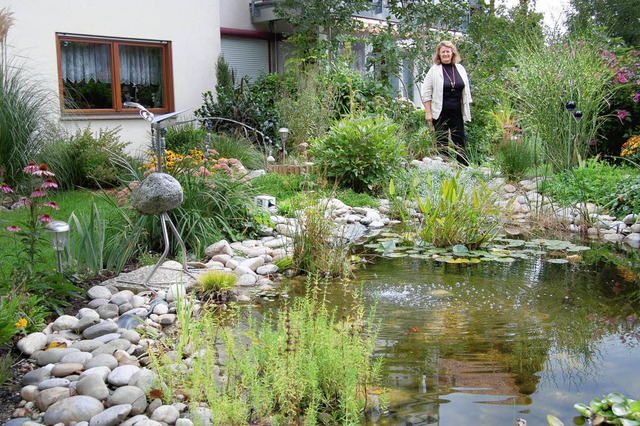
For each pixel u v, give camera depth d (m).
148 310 3.96
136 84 11.16
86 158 8.00
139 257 5.11
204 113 11.16
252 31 14.47
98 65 10.60
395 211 7.32
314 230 5.12
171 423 2.57
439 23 13.55
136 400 2.67
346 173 8.27
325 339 2.92
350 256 5.40
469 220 5.91
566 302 4.13
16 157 7.34
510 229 6.52
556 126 8.49
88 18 10.27
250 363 2.91
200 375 2.72
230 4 13.99
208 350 2.84
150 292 4.31
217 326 3.45
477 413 2.65
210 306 4.07
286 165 8.79
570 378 2.98
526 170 8.89
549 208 7.07
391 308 4.02
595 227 6.48
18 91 7.84
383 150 8.24
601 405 2.63
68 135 8.67
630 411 2.54
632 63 9.55
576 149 8.20
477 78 12.39
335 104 11.06
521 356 3.24
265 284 4.69
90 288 4.28
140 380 2.86
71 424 2.52
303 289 4.55
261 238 6.06
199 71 11.95
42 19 9.70
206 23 11.99
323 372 2.79
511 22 13.29
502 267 5.09
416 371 3.06
